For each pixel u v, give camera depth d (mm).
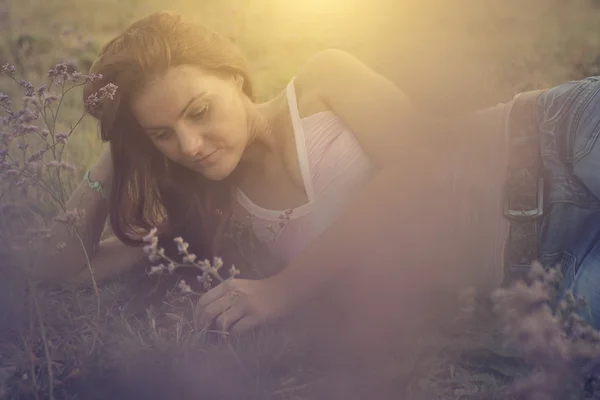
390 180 2396
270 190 2502
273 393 1939
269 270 2594
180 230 2600
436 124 2428
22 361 2002
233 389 1946
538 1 6734
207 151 2268
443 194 2354
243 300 2189
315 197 2480
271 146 2479
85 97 2314
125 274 2684
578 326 1769
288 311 2266
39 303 2088
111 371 2006
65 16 7359
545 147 2236
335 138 2510
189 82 2197
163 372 1983
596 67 5102
